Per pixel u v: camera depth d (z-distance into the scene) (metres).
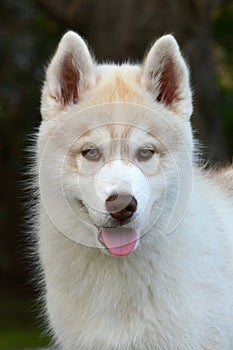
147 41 13.95
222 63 19.97
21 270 18.64
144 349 6.08
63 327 6.25
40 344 13.20
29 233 7.13
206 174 7.31
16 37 18.09
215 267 6.26
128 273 6.00
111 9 13.97
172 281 6.04
